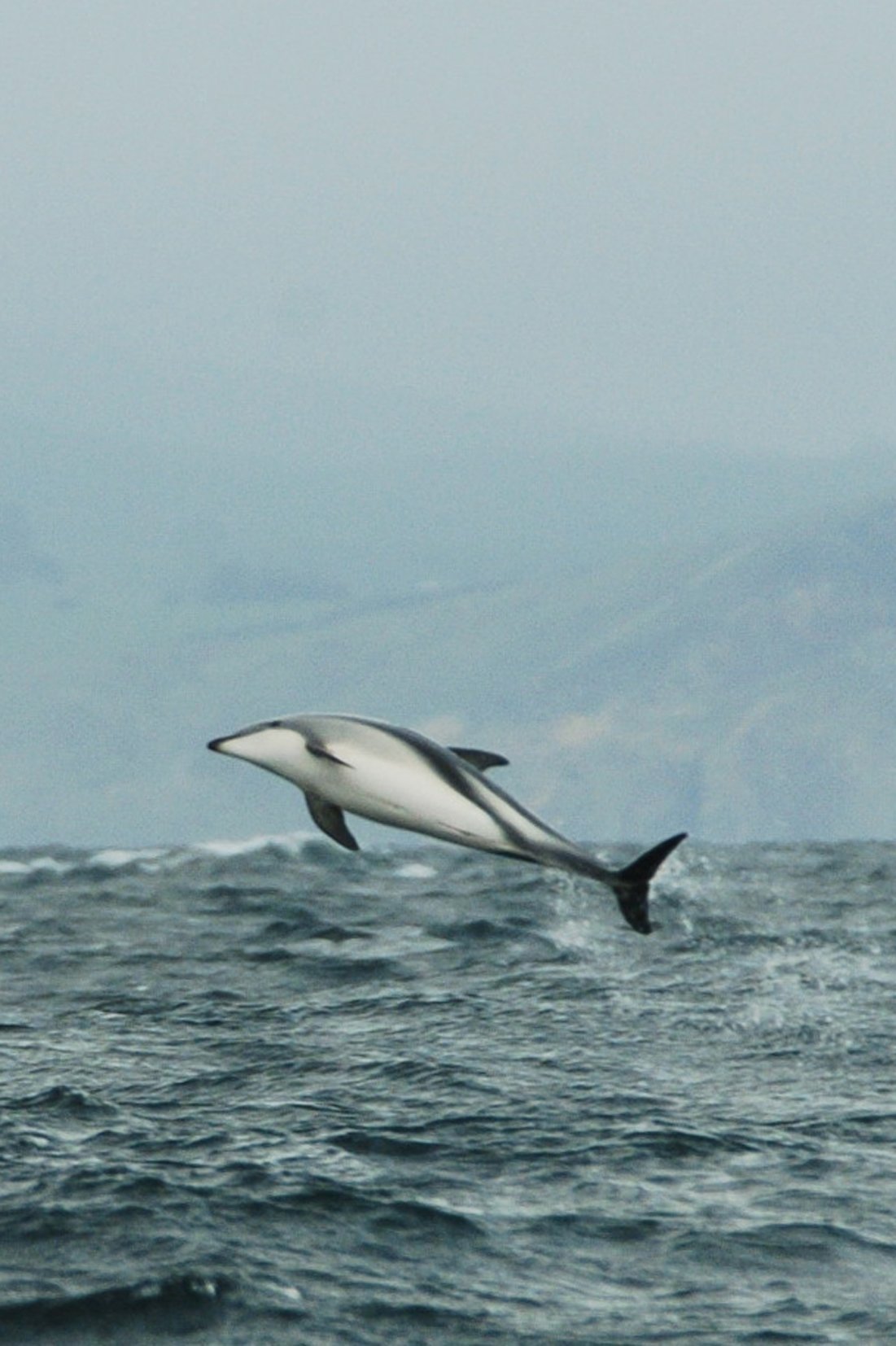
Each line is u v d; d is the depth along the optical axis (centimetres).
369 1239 3781
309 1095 5091
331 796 3089
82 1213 3922
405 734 3125
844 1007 6569
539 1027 6147
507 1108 4906
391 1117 4816
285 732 3122
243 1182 4169
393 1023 6234
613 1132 4653
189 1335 3247
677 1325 3325
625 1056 5650
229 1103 4991
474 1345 3216
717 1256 3703
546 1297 3462
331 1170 4281
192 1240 3725
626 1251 3738
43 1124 4756
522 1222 3909
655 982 7112
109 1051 5778
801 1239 3806
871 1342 3244
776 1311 3397
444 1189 4147
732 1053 5722
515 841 3025
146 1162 4341
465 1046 5800
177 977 7431
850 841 16938
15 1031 6184
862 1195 4122
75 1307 3362
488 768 3198
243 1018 6384
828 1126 4738
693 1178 4250
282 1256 3656
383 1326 3303
